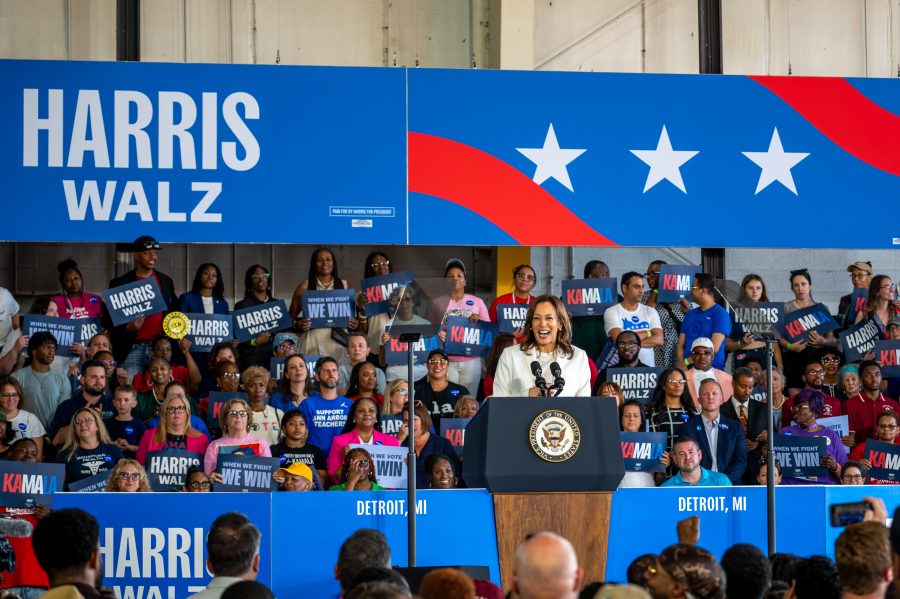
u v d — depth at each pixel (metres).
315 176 12.34
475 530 7.48
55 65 12.07
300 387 11.14
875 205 12.89
